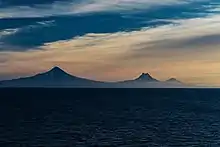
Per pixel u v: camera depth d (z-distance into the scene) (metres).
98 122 48.00
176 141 34.22
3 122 47.50
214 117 53.25
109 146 32.59
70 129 41.81
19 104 80.81
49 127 43.31
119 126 44.28
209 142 33.69
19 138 36.12
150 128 42.38
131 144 33.12
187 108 69.44
